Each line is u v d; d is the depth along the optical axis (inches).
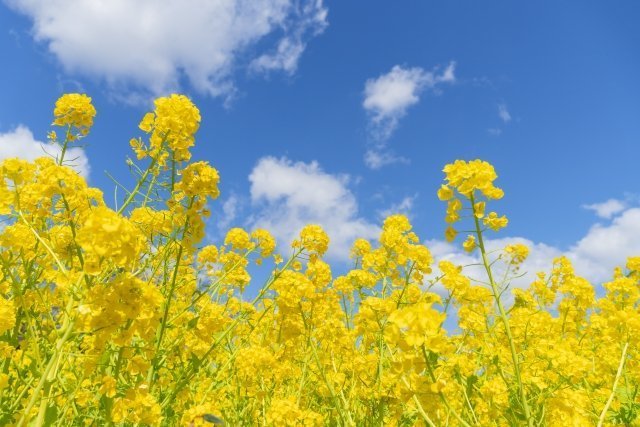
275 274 24.1
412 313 13.4
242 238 28.5
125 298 12.8
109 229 11.6
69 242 18.3
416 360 14.3
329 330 25.7
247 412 23.5
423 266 25.5
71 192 16.2
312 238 24.8
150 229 20.2
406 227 29.0
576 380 19.0
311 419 19.2
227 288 29.4
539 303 33.9
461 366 20.2
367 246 33.8
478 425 15.6
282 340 23.9
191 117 20.4
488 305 29.1
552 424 16.6
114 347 16.4
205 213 20.4
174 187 20.3
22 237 18.2
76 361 18.5
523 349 24.5
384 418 22.0
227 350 26.8
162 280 21.6
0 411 14.8
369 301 20.3
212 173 20.4
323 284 25.2
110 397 14.2
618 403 23.7
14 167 15.2
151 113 20.9
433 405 14.7
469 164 17.1
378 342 23.1
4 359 18.1
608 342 26.2
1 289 19.9
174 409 21.0
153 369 19.0
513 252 28.0
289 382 27.4
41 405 12.5
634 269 35.2
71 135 23.1
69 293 13.2
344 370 24.1
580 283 30.7
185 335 22.4
